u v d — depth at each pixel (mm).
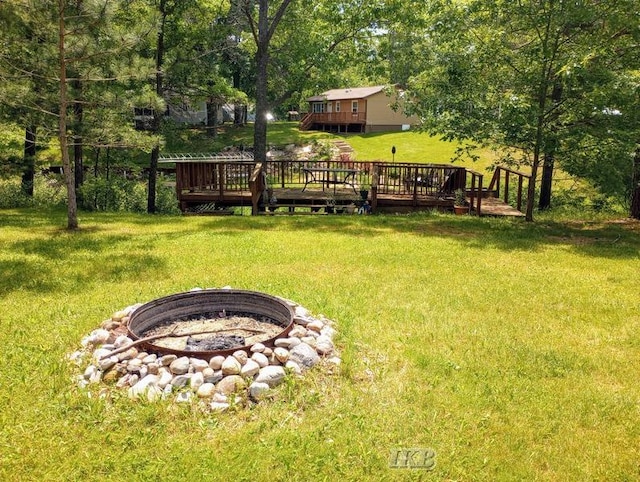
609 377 4152
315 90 19812
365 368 4082
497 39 11711
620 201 15258
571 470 2965
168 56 17047
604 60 10812
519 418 3467
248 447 3033
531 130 11500
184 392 3494
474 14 12680
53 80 10508
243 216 13234
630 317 5574
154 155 17812
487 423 3393
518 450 3115
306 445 3059
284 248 8648
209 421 3246
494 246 9117
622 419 3504
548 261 8055
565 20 10516
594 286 6707
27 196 16594
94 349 4164
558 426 3402
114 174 20078
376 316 5320
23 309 5398
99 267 7227
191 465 2873
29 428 3164
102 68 10375
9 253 8055
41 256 7879
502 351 4543
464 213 13688
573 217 13734
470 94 12438
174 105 18875
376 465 2918
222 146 33719
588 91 10516
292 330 4359
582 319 5496
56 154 24875
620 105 10445
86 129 11211
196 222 11922
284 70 20484
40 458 2898
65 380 3713
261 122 15445
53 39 9734
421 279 6844
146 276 6801
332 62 18797
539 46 11461
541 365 4297
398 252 8453
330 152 29781
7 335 4645
